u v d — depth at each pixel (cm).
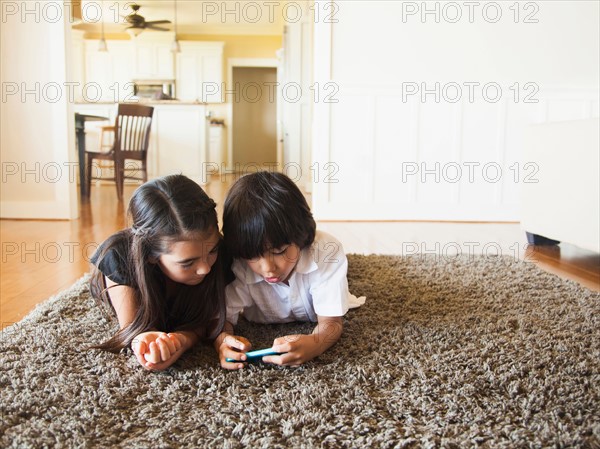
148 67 916
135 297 114
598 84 375
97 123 678
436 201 378
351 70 367
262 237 101
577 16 369
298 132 582
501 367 103
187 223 98
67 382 96
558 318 138
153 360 99
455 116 372
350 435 79
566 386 95
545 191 257
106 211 409
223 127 938
